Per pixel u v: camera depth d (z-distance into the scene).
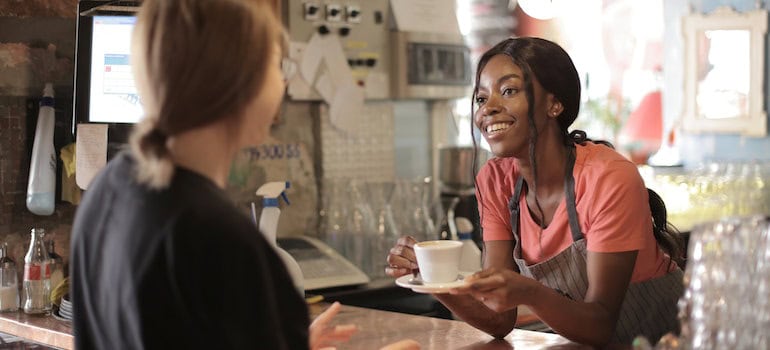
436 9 4.20
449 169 4.05
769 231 1.40
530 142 2.02
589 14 5.37
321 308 2.59
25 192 2.96
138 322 1.20
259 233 1.27
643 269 2.08
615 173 1.96
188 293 1.18
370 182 3.91
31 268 2.66
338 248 3.67
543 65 2.02
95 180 1.36
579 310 1.85
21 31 2.93
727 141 5.37
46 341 2.45
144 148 1.23
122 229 1.24
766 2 5.18
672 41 5.56
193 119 1.22
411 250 2.03
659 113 5.50
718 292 1.38
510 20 4.88
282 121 3.69
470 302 2.02
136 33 1.28
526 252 2.18
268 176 3.65
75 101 2.67
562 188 2.07
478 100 2.11
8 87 2.91
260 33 1.26
